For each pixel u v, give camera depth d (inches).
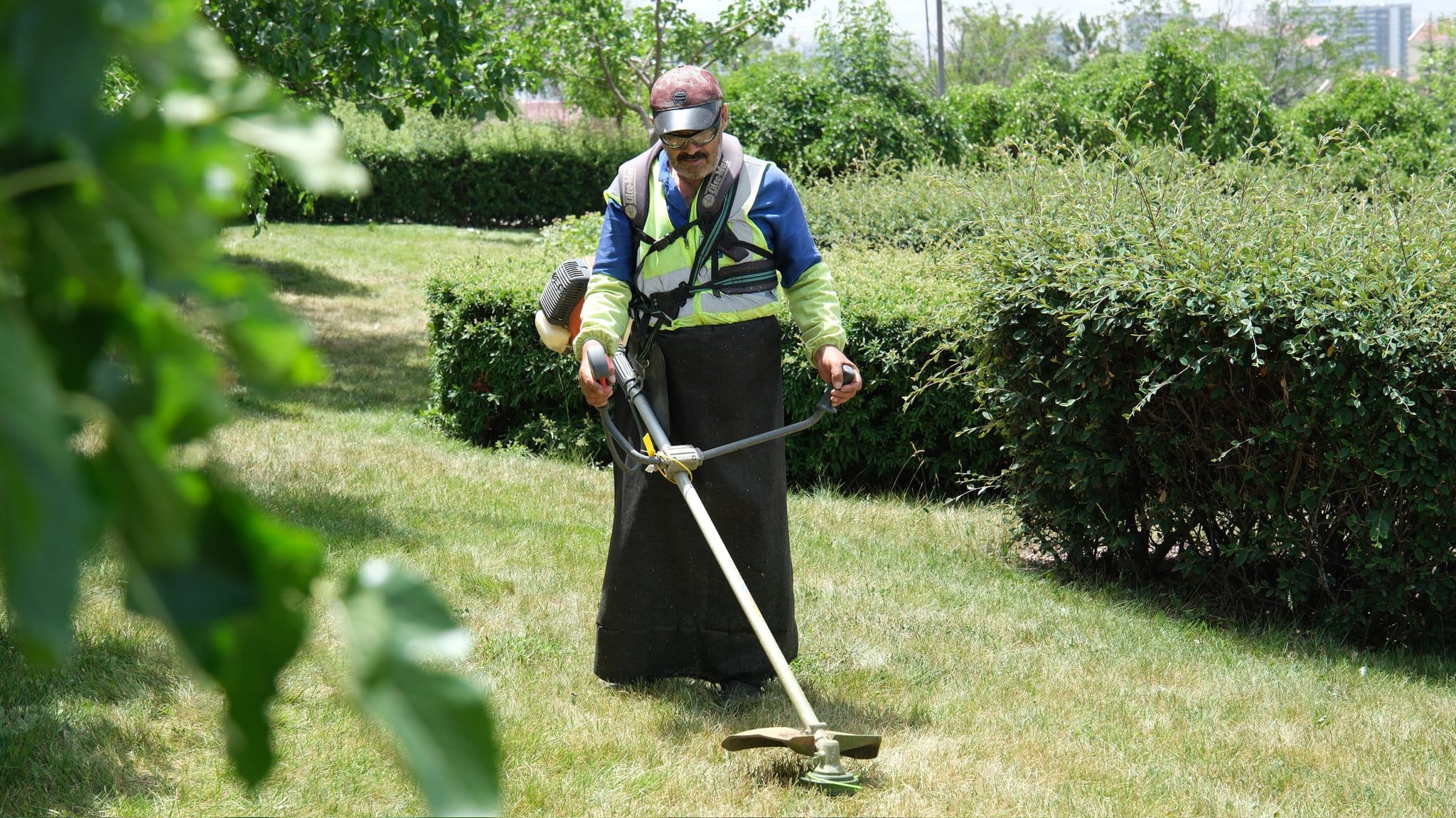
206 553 15.8
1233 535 215.8
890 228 419.5
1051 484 220.8
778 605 146.9
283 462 260.2
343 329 476.7
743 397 140.7
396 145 896.3
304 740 129.0
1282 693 166.1
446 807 15.5
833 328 141.2
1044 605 203.8
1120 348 205.9
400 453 281.9
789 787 124.6
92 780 119.3
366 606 16.4
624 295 141.3
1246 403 198.7
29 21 13.6
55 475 12.9
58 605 12.8
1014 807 124.6
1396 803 131.5
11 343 13.1
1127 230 216.4
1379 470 184.2
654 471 141.6
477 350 302.7
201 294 15.0
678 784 125.6
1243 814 126.6
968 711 152.0
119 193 14.4
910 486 282.7
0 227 14.2
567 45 890.7
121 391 15.0
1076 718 151.7
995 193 345.1
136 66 14.6
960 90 883.4
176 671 145.3
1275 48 2347.4
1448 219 205.2
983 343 223.9
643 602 146.3
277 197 845.8
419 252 718.5
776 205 141.3
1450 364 179.0
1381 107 837.2
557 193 933.2
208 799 118.1
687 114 133.0
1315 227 208.7
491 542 214.7
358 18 295.4
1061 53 2516.0
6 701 133.1
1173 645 186.1
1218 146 755.4
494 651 160.9
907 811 121.8
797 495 274.2
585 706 144.3
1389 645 198.4
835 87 769.6
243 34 276.8
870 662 168.2
